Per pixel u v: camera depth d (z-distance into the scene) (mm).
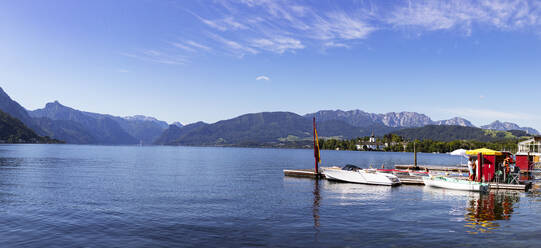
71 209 23031
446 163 104438
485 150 34906
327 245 15117
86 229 17750
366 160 124688
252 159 121750
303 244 15258
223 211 22719
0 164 68625
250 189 34562
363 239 16047
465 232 17297
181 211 22625
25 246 14953
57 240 15828
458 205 25156
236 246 14984
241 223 19219
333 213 22109
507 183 35312
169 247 14875
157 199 27562
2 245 15031
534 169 60375
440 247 14836
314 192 32500
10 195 28922
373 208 23953
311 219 20297
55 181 40250
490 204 25594
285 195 30422
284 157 150375
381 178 38531
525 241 15758
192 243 15438
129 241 15711
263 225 18766
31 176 45938
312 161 110688
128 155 143375
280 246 14977
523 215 21547
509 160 36375
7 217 20422
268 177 48094
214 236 16562
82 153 153500
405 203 26016
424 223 19266
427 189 34844
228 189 34438
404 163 101188
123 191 32125
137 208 23562
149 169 62438
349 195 30422
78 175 48406
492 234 16922
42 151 163250
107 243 15414
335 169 42781
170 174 51906
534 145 84688
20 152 142250
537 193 31656
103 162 84688
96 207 23812
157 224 18891
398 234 16891
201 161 99125
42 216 20766
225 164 84500
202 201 26781
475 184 32812
